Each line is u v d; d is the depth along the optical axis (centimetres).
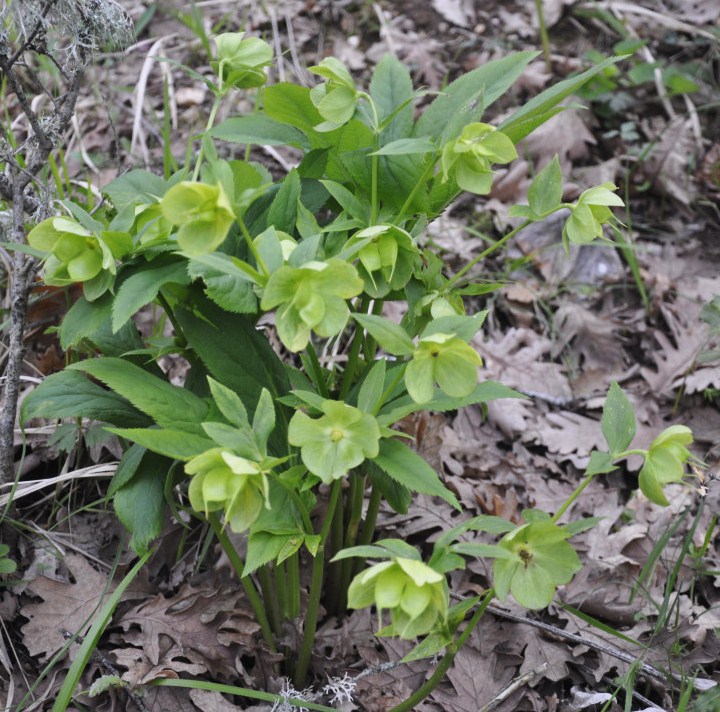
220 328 86
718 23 184
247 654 96
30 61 156
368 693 95
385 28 176
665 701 96
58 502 105
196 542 105
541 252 149
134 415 87
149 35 174
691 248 151
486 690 97
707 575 108
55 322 118
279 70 167
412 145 80
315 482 78
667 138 162
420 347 71
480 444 125
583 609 105
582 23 183
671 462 75
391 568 70
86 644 86
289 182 84
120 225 82
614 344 137
